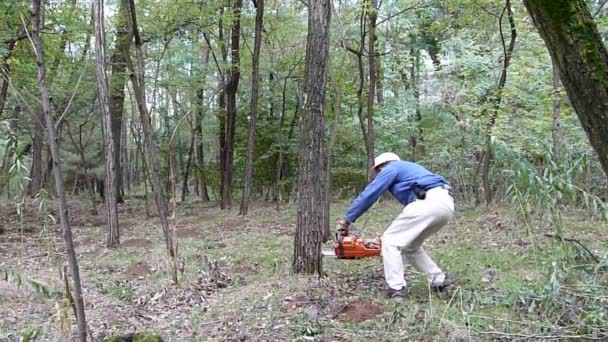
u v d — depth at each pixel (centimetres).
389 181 463
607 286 363
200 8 1081
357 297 449
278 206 1184
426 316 379
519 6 914
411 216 446
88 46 1096
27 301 447
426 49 1461
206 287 511
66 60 1066
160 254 636
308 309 417
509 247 608
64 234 261
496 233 708
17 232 974
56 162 255
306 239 516
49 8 955
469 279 499
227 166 1282
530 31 952
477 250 623
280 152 1309
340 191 1440
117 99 1361
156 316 432
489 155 980
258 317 409
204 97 1583
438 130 1291
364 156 1423
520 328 352
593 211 393
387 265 451
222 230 916
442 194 450
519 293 394
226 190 1282
